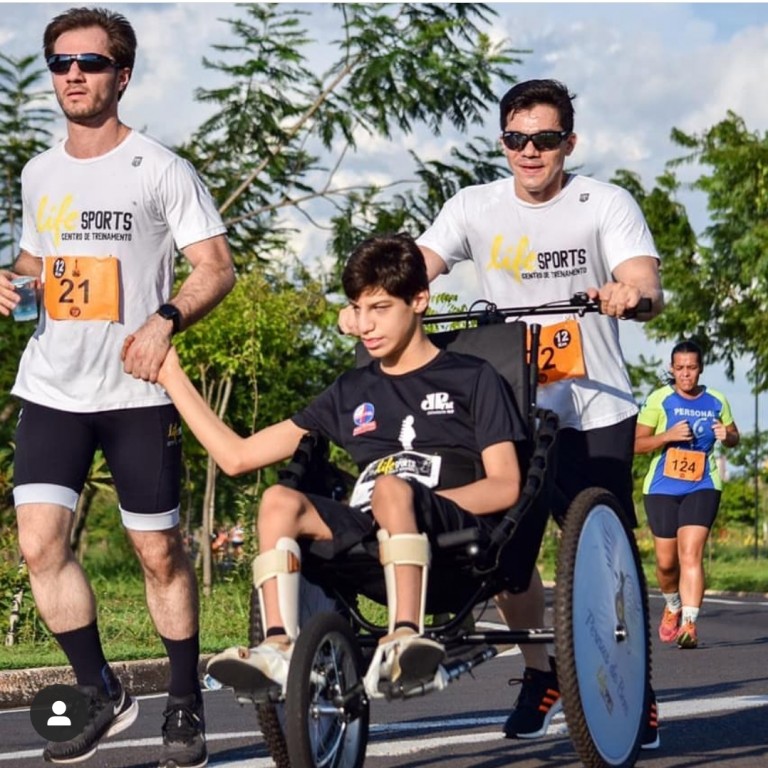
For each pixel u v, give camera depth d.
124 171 6.95
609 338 7.34
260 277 24.30
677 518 14.16
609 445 7.30
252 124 29.11
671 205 34.81
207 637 14.34
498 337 6.50
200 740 7.02
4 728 9.20
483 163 30.19
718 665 12.06
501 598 7.05
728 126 32.66
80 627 6.94
